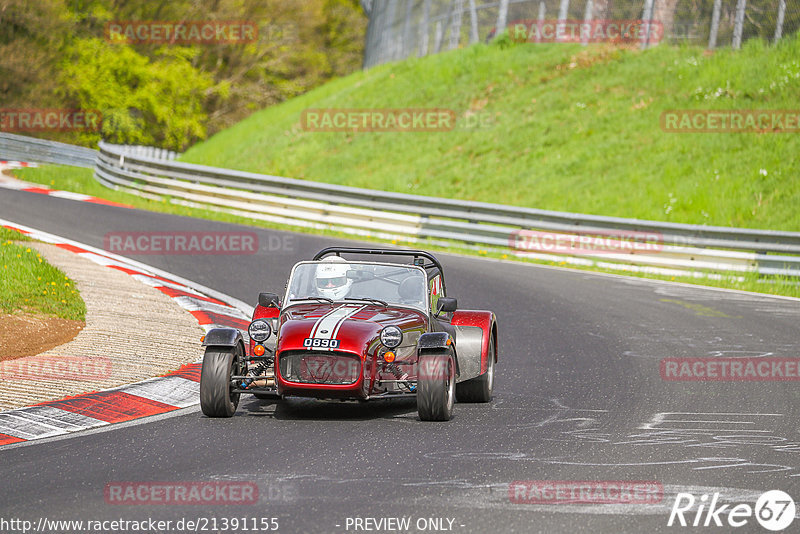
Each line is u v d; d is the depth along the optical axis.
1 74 189.00
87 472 23.00
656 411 31.97
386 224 86.06
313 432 28.06
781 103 100.31
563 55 125.88
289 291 33.72
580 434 28.28
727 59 111.00
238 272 63.72
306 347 29.14
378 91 135.50
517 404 33.28
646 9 122.06
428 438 27.45
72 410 29.61
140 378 34.28
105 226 78.06
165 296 52.34
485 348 33.44
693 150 97.69
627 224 75.62
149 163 103.06
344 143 123.12
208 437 27.12
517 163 105.50
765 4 112.94
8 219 76.44
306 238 81.25
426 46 157.12
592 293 61.94
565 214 78.19
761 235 71.25
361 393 29.27
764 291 67.75
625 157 100.12
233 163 129.12
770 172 91.25
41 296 46.50
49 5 189.75
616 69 117.94
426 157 112.25
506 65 127.56
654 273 73.62
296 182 90.62
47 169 130.00
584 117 110.19
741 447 26.78
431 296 34.19
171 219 86.00
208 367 29.80
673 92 109.00
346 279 33.72
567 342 45.97
